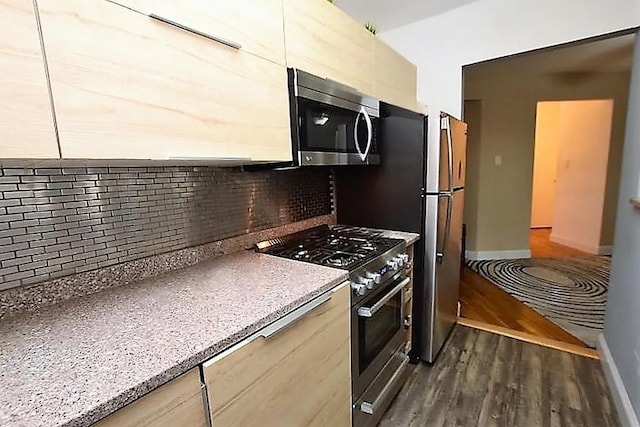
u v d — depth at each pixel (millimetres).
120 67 849
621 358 1902
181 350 799
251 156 1207
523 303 3227
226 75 1102
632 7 1956
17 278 1022
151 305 1058
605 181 4648
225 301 1077
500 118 4523
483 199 4684
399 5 2447
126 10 851
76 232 1144
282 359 1053
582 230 5074
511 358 2328
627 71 4227
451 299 2572
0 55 665
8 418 591
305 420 1184
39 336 878
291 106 1362
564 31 2189
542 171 6609
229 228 1684
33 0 702
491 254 4785
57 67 743
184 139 1001
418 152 2076
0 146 675
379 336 1733
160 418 735
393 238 1990
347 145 1730
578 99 4445
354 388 1514
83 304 1078
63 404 625
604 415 1797
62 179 1101
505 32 2387
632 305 1775
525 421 1768
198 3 1003
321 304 1199
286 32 1306
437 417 1812
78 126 783
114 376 705
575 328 2729
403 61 2232
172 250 1440
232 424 900
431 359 2246
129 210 1285
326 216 2348
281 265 1455
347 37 1645
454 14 2559
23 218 1026
